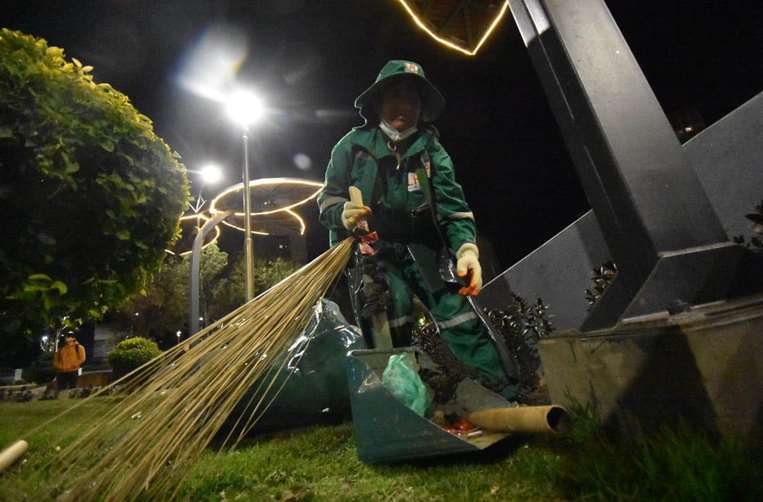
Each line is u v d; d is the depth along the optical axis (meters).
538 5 2.60
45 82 2.75
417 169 3.21
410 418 2.15
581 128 2.34
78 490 1.64
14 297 2.56
